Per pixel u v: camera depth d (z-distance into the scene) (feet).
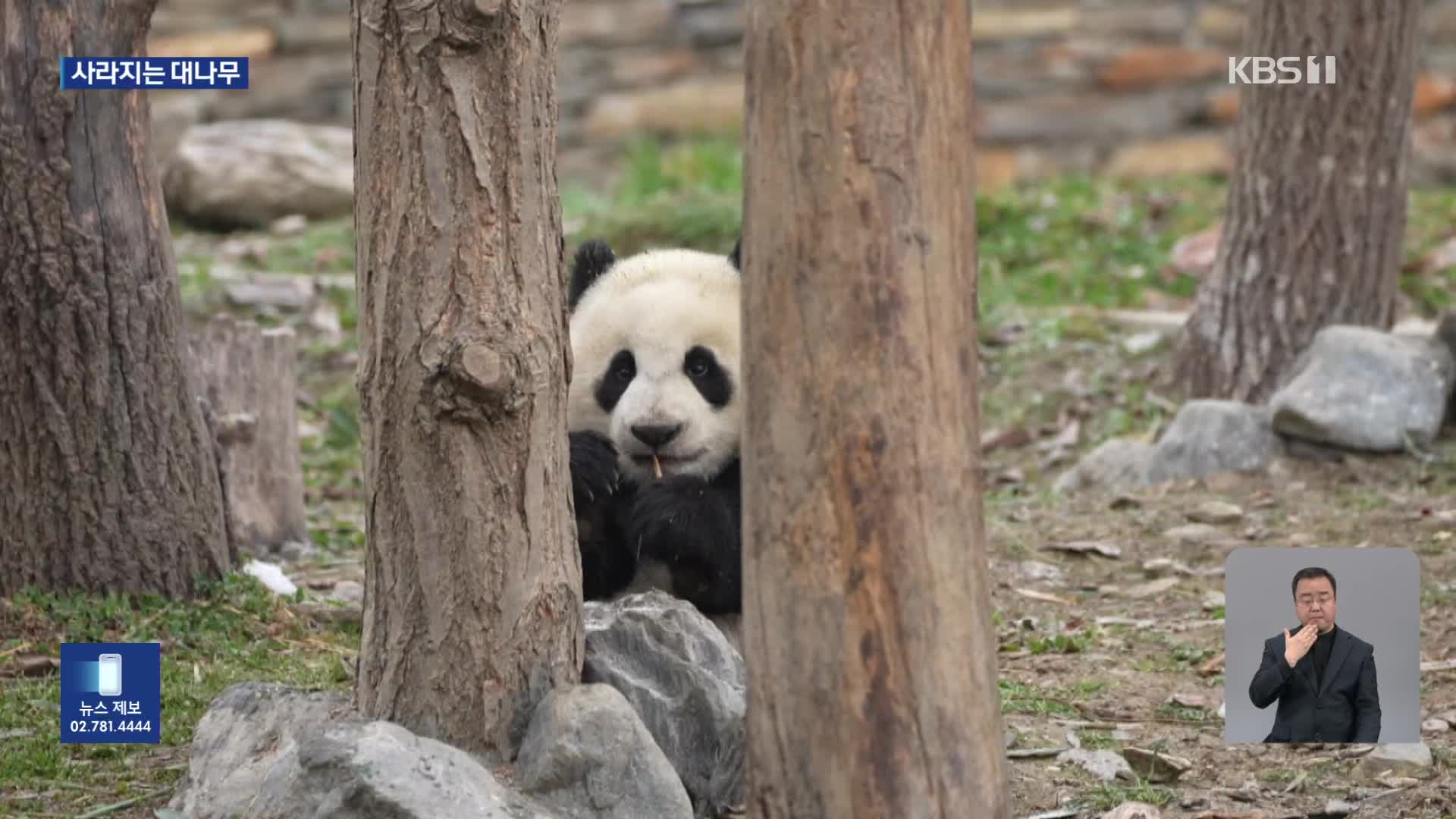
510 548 24.22
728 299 32.50
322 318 65.67
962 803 20.02
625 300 32.24
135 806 26.63
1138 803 26.48
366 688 25.05
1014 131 88.63
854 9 19.35
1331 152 53.42
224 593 36.78
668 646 26.94
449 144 23.61
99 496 35.58
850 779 19.86
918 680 19.81
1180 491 49.14
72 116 34.73
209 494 37.24
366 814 22.31
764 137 19.80
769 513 20.08
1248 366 54.80
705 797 26.27
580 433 30.73
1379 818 26.66
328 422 58.59
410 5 23.44
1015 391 60.95
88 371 35.29
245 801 24.45
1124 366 61.11
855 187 19.47
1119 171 87.86
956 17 19.76
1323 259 53.88
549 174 24.45
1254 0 54.34
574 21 91.56
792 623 19.99
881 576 19.69
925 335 19.69
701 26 91.91
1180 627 38.81
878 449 19.63
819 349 19.65
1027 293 69.62
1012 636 38.40
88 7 34.88
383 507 24.41
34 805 26.81
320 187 79.20
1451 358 52.06
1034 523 48.03
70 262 34.91
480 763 23.91
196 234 78.28
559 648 24.80
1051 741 30.89
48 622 34.50
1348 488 47.91
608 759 23.72
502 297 23.80
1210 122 88.53
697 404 31.40
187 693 32.17
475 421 23.77
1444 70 87.25
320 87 90.43
